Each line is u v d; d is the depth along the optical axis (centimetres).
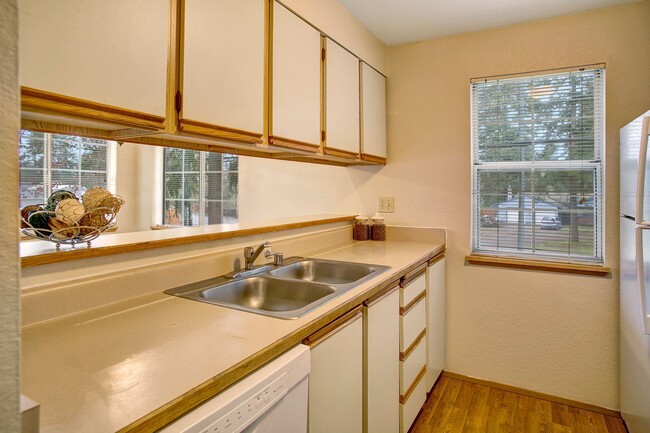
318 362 114
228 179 403
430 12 226
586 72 227
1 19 32
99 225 121
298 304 155
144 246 131
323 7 198
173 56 118
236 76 141
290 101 172
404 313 182
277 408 90
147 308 120
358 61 239
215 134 132
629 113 215
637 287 164
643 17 212
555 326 235
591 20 223
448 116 263
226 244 167
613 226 219
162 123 115
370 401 149
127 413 63
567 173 235
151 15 111
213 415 71
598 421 213
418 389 207
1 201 32
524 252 248
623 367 206
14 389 33
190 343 93
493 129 254
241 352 88
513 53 243
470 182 257
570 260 235
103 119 99
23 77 83
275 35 162
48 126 106
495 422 211
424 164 271
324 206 311
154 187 462
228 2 137
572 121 232
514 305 246
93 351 88
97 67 97
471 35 255
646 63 211
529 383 242
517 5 217
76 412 63
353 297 133
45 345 91
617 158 218
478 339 256
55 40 88
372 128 256
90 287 117
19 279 33
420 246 247
